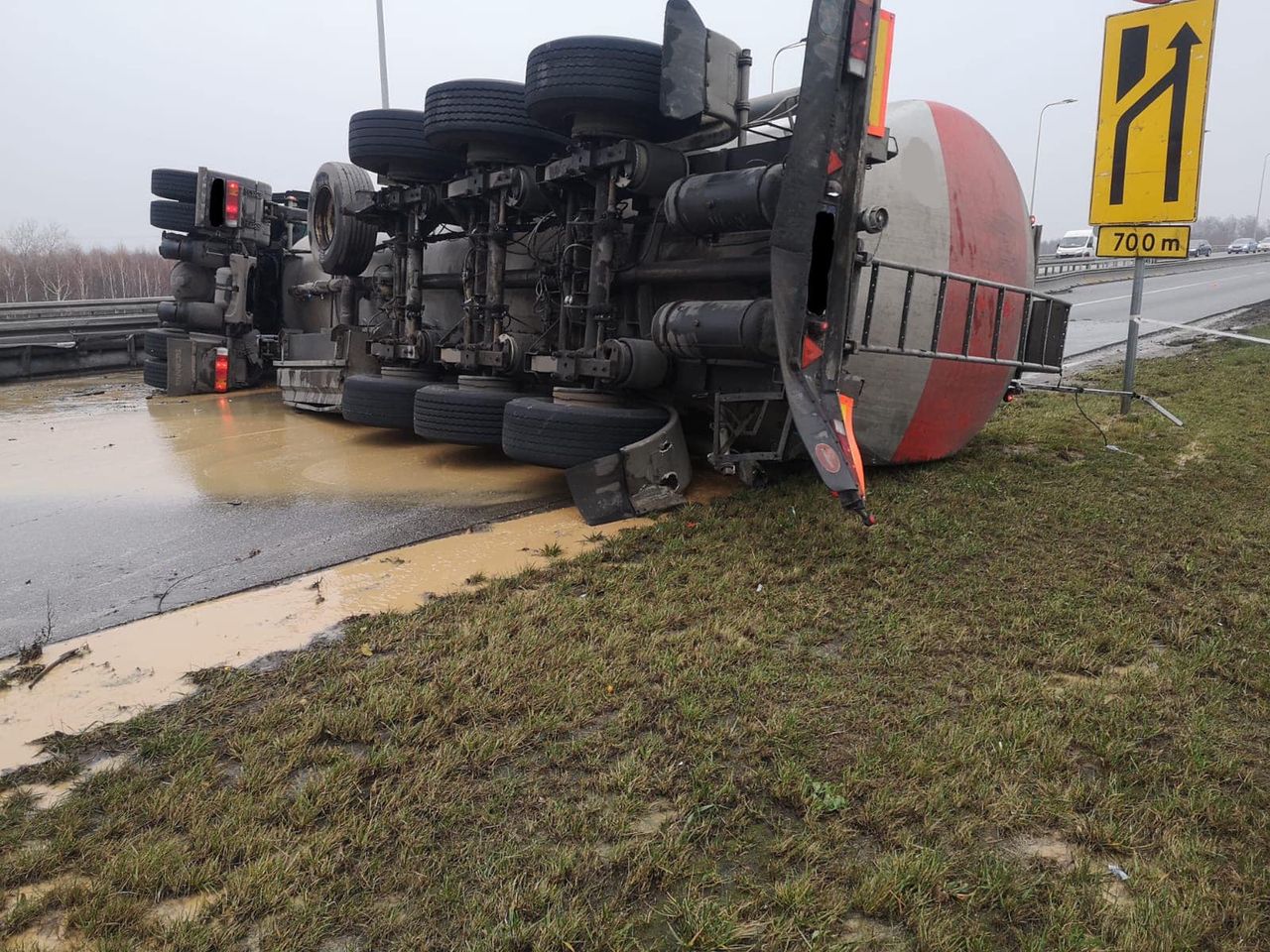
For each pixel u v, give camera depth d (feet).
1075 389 26.04
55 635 13.41
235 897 7.35
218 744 9.94
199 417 36.96
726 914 7.19
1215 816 8.46
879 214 16.92
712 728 10.13
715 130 21.25
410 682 11.10
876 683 11.25
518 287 28.04
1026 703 10.69
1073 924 7.10
